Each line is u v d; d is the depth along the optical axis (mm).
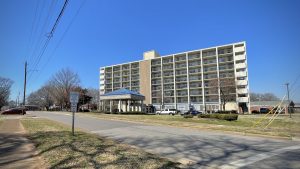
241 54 80688
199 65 89688
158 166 7230
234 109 76375
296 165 7930
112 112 52094
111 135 15562
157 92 98000
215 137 14594
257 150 10547
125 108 62062
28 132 15078
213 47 86625
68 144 10391
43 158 8148
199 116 32375
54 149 9398
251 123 25812
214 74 86062
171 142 12703
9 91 102562
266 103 82938
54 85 89438
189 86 91125
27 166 7289
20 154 8914
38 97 129000
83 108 85562
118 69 112562
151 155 8844
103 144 10766
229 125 22375
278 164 8078
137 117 32469
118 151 9234
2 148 10031
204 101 86375
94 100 127938
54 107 101750
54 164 7223
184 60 93312
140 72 103812
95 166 7004
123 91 54094
